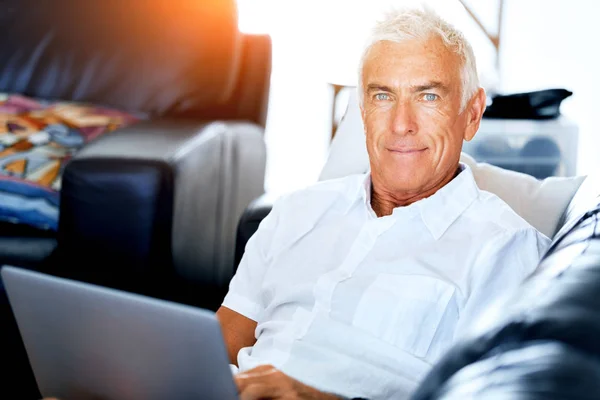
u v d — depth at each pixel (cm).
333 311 149
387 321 146
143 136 244
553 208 167
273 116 491
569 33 438
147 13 291
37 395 235
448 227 150
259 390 140
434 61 148
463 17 440
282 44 486
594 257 88
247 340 165
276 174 457
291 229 164
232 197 271
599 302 75
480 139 299
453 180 153
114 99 287
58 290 121
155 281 226
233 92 299
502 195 173
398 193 157
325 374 145
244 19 485
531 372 65
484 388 67
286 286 159
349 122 202
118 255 225
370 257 153
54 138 254
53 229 242
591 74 436
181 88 284
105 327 117
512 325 75
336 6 476
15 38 300
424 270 147
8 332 232
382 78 150
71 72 292
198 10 288
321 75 484
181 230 236
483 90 158
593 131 435
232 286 169
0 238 239
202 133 251
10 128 257
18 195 240
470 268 146
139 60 288
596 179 158
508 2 438
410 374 144
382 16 155
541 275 89
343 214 162
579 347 67
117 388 122
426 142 151
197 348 109
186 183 234
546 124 296
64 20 298
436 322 145
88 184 223
